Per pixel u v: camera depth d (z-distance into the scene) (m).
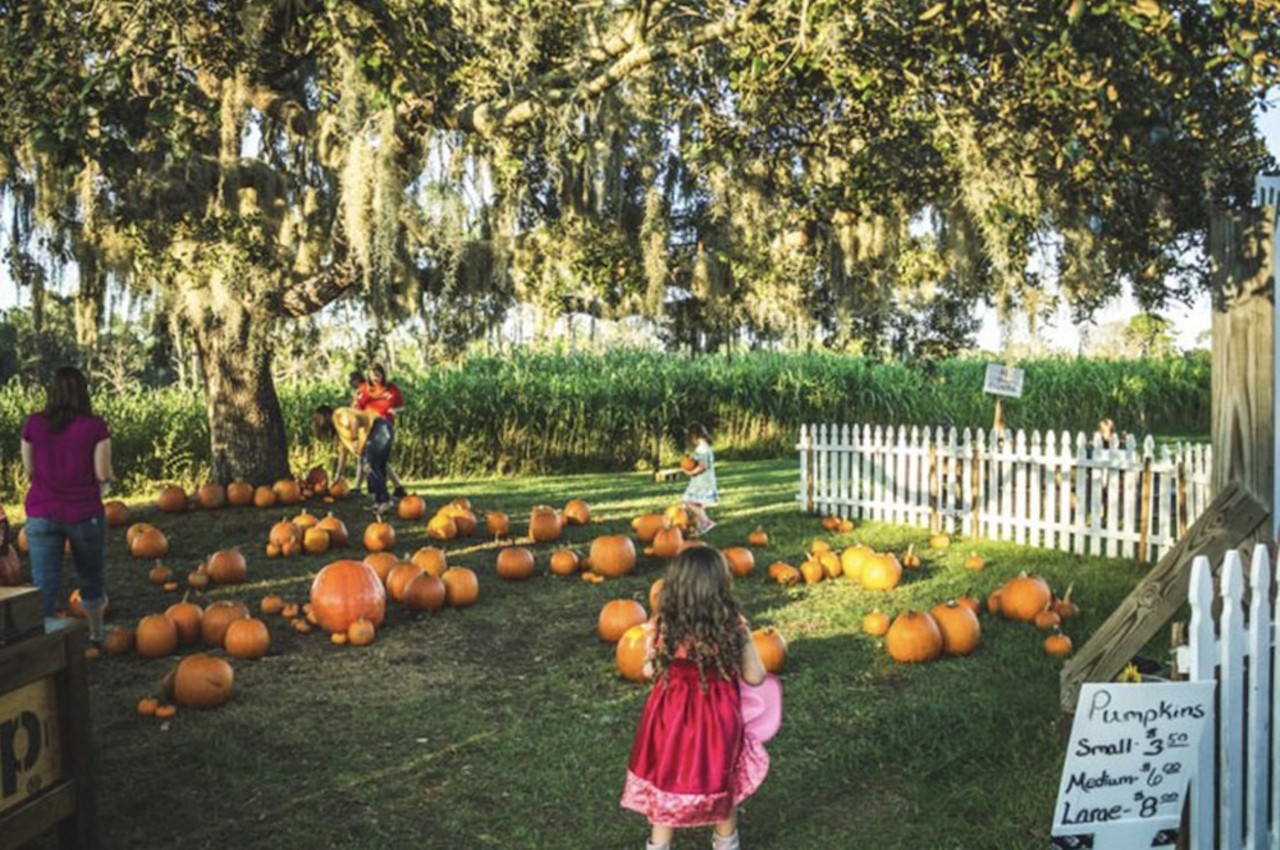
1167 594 5.31
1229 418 5.36
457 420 21.22
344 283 13.07
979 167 8.02
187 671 6.60
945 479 13.11
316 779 5.45
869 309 11.91
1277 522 5.23
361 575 8.43
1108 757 3.60
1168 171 7.39
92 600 7.77
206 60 10.44
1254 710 3.94
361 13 8.62
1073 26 5.93
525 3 9.84
